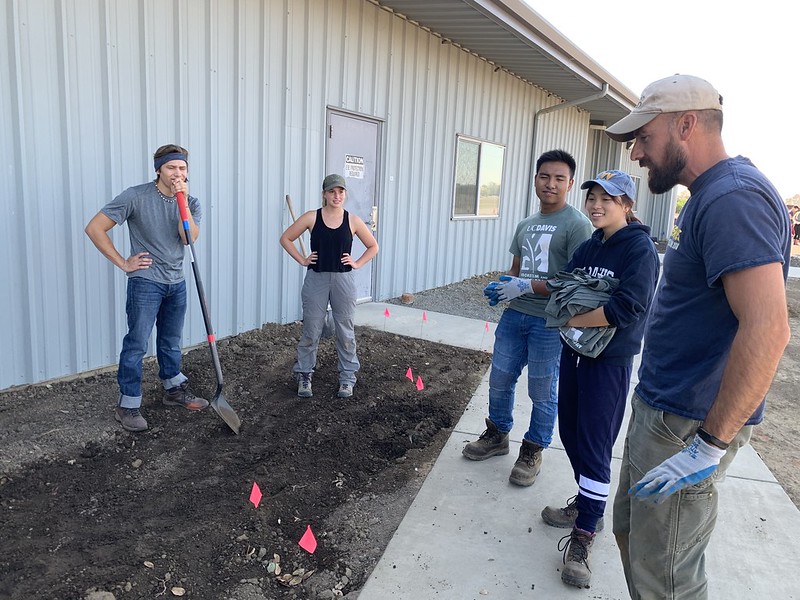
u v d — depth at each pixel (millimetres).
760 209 1734
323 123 6852
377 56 7566
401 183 8570
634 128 2025
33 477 3377
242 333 6176
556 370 3531
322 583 2760
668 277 2053
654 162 2010
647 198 22812
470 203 10648
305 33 6371
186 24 5129
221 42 5484
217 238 5754
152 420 4164
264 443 4000
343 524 3211
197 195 5492
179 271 4137
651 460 2102
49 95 4250
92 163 4570
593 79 10938
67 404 4254
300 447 3971
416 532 3135
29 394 4336
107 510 3143
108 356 4906
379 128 7918
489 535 3141
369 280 8375
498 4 7090
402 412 4656
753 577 2906
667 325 2049
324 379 5211
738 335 1717
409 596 2666
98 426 3990
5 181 4094
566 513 3246
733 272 1724
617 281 2754
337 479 3645
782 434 5020
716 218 1783
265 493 3416
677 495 2020
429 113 8898
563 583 2803
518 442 4258
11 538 2848
